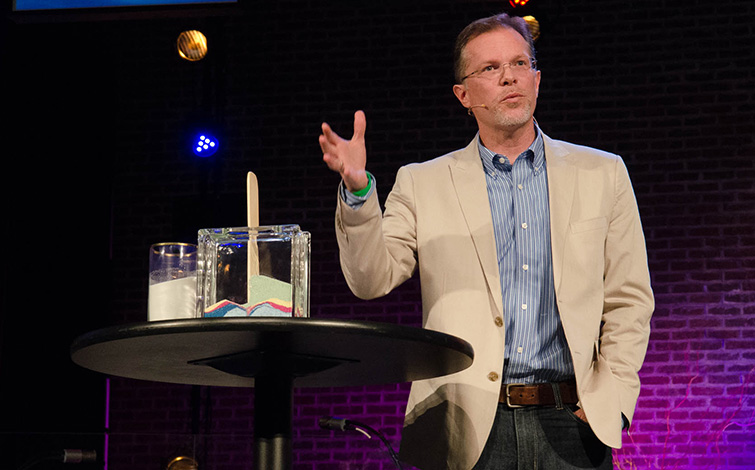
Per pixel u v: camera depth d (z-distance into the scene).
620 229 2.64
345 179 2.11
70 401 8.24
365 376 2.03
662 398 8.23
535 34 8.00
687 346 8.30
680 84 8.66
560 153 2.72
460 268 2.55
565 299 2.48
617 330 2.58
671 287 8.41
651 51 8.74
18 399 8.09
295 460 7.10
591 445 2.38
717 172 8.51
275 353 1.75
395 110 8.99
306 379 2.06
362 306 8.70
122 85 9.23
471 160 2.73
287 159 9.00
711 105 8.60
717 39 8.68
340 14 9.18
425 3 9.12
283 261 1.87
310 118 9.05
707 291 8.36
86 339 1.67
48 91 8.65
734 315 8.29
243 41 9.23
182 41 8.34
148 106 9.20
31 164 8.49
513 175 2.68
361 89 9.05
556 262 2.52
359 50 9.11
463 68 2.80
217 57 9.16
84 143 8.68
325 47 9.14
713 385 8.20
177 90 9.19
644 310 2.60
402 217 2.70
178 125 9.14
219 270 1.87
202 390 8.63
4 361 8.12
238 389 8.63
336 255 8.80
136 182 9.08
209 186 8.97
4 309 8.20
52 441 4.01
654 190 8.55
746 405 8.12
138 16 7.16
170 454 5.21
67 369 8.27
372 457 7.04
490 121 2.70
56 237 8.47
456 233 2.60
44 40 8.70
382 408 8.47
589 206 2.61
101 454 4.22
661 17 8.78
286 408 1.89
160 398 8.66
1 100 8.48
